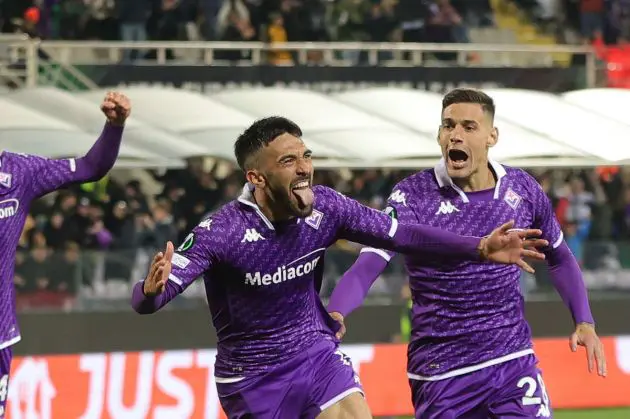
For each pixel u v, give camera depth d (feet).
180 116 143.54
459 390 53.52
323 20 183.83
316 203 47.75
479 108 53.21
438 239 47.80
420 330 54.13
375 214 48.65
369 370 100.68
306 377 48.65
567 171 158.20
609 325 121.29
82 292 115.85
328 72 167.12
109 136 51.57
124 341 115.85
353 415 47.93
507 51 173.58
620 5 201.36
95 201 139.85
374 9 185.47
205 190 140.97
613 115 153.58
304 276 48.19
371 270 54.19
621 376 104.42
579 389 103.60
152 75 163.02
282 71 166.20
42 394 95.25
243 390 49.08
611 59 178.29
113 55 171.53
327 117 146.10
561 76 172.96
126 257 117.39
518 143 142.41
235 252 46.85
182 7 177.78
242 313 48.11
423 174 55.21
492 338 53.16
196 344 116.78
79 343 114.83
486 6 203.31
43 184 50.78
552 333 120.06
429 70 169.58
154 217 137.59
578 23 200.23
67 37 173.99
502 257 46.60
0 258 49.19
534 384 53.72
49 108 142.31
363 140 140.15
